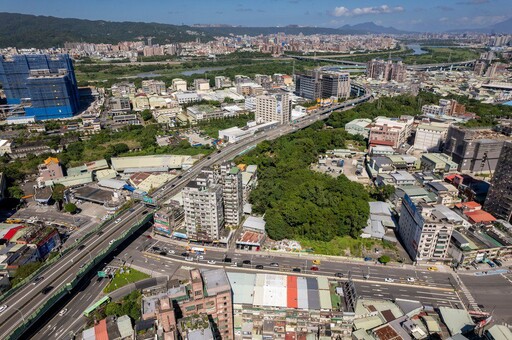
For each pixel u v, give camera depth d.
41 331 188.00
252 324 185.88
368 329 177.00
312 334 175.38
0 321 183.88
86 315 196.88
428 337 175.62
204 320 153.38
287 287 196.12
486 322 187.50
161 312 148.88
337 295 195.25
